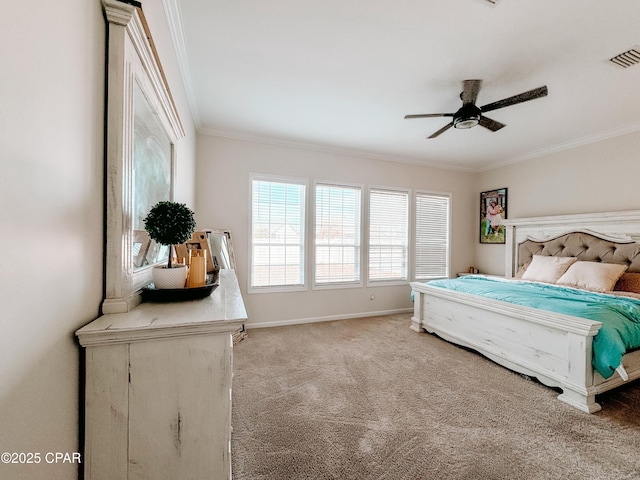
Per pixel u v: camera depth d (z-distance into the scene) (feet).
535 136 11.34
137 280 3.44
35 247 1.80
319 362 8.47
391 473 4.42
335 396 6.59
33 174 1.77
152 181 4.16
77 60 2.30
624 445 5.05
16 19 1.60
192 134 9.79
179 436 2.67
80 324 2.42
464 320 9.41
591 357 6.18
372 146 12.96
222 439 2.77
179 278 3.60
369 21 5.60
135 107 3.36
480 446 5.01
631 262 9.57
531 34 5.86
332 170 13.41
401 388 6.97
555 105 8.73
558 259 11.14
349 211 13.92
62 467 2.16
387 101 8.88
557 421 5.73
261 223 12.30
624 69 6.93
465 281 11.12
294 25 5.74
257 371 7.86
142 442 2.59
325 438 5.18
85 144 2.45
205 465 2.73
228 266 10.18
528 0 4.98
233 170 11.70
